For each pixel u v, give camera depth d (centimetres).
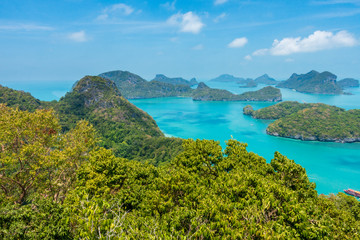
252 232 1464
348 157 17088
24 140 3769
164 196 2314
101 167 2953
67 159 3800
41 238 1440
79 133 4550
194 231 1538
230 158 3522
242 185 2216
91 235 1139
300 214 1673
